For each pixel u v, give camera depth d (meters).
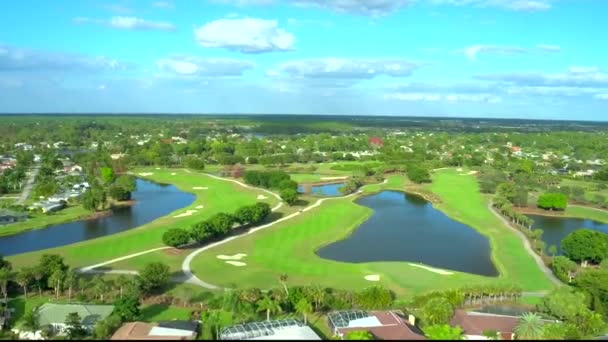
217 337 85.25
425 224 191.00
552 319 97.88
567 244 142.88
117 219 195.75
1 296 107.81
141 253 142.12
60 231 176.50
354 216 197.00
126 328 87.12
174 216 191.75
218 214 159.88
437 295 103.44
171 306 104.62
